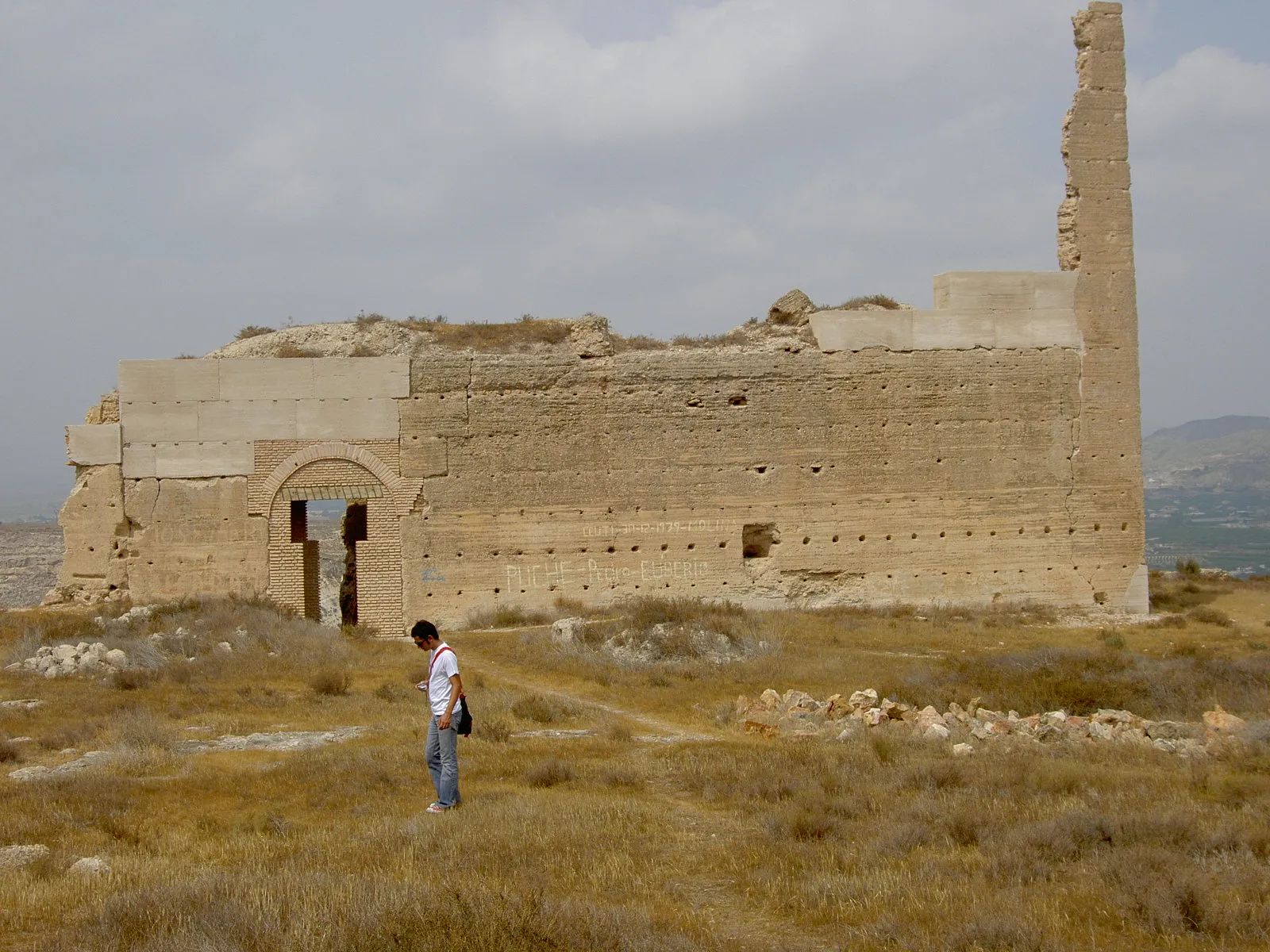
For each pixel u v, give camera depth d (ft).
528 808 42.32
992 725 60.54
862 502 118.11
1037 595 120.06
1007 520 120.06
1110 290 122.93
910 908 31.48
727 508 116.47
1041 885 33.65
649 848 37.68
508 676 82.58
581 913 29.17
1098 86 124.47
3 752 52.60
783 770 48.26
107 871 34.81
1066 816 38.58
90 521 110.63
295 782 48.19
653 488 115.65
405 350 117.19
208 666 80.28
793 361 117.91
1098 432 122.11
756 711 66.33
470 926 27.61
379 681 79.05
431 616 112.47
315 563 120.47
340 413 112.57
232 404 111.75
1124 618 119.03
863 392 118.52
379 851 36.86
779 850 37.32
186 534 110.93
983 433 119.96
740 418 116.98
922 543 118.73
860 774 47.73
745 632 91.91
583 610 112.57
